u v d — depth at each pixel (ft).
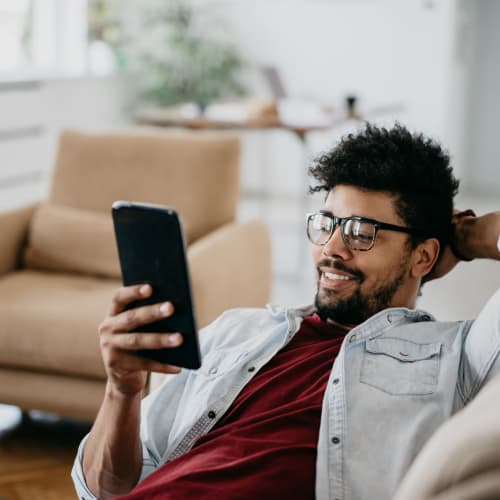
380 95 21.47
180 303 3.49
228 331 4.75
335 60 21.75
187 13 21.49
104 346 3.66
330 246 4.45
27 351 8.10
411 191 4.43
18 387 8.27
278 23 22.04
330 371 4.23
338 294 4.45
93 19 19.51
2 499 7.05
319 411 4.04
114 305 3.61
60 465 8.27
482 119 22.72
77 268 9.79
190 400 4.51
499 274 15.31
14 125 16.01
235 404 4.30
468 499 2.29
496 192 23.03
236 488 3.78
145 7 21.21
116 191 10.42
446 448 2.37
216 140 10.45
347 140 4.57
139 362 3.67
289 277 15.31
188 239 10.14
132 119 20.63
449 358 4.08
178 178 10.32
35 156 16.74
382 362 4.09
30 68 17.67
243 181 22.94
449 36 20.47
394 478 3.77
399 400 3.93
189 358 3.54
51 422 9.28
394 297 4.49
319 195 22.36
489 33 22.16
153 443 4.48
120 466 4.14
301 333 4.55
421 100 21.03
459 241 4.78
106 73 18.93
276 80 17.24
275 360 4.43
